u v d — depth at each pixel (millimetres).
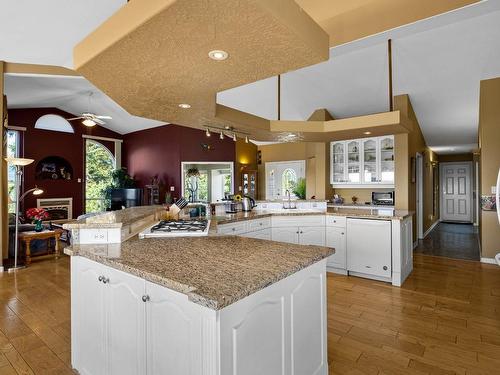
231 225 3568
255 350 1273
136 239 2205
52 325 2664
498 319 2713
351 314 2834
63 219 8516
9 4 3238
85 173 9211
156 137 9367
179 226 2697
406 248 3945
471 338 2387
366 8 2246
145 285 1415
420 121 6434
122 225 2096
